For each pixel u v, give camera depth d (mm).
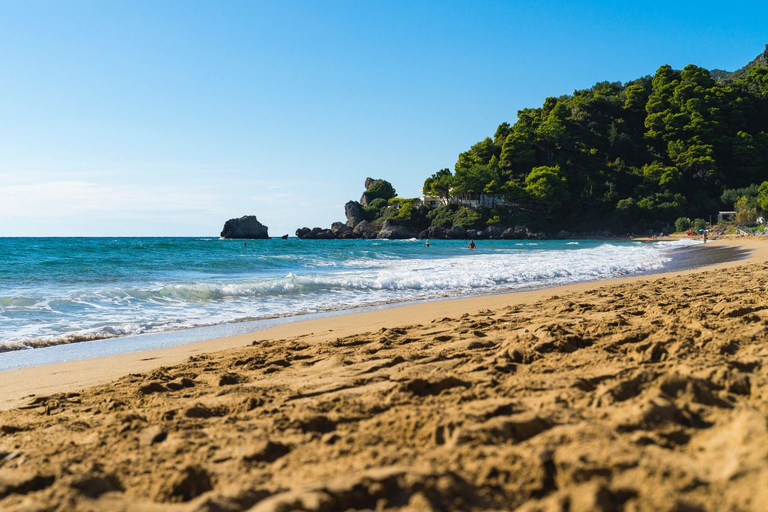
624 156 126625
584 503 1695
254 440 2875
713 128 117625
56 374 5961
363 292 14266
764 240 48844
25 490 2480
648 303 8055
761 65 155500
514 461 2111
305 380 4586
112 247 43625
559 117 130500
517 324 7094
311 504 1826
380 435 2742
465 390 3459
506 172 126562
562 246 56812
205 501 1947
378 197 147375
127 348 7555
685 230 101250
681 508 1620
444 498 1887
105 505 2156
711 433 2242
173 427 3271
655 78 130000
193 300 12500
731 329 4934
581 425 2381
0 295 12305
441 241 96000
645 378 3148
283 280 15102
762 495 1635
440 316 9477
